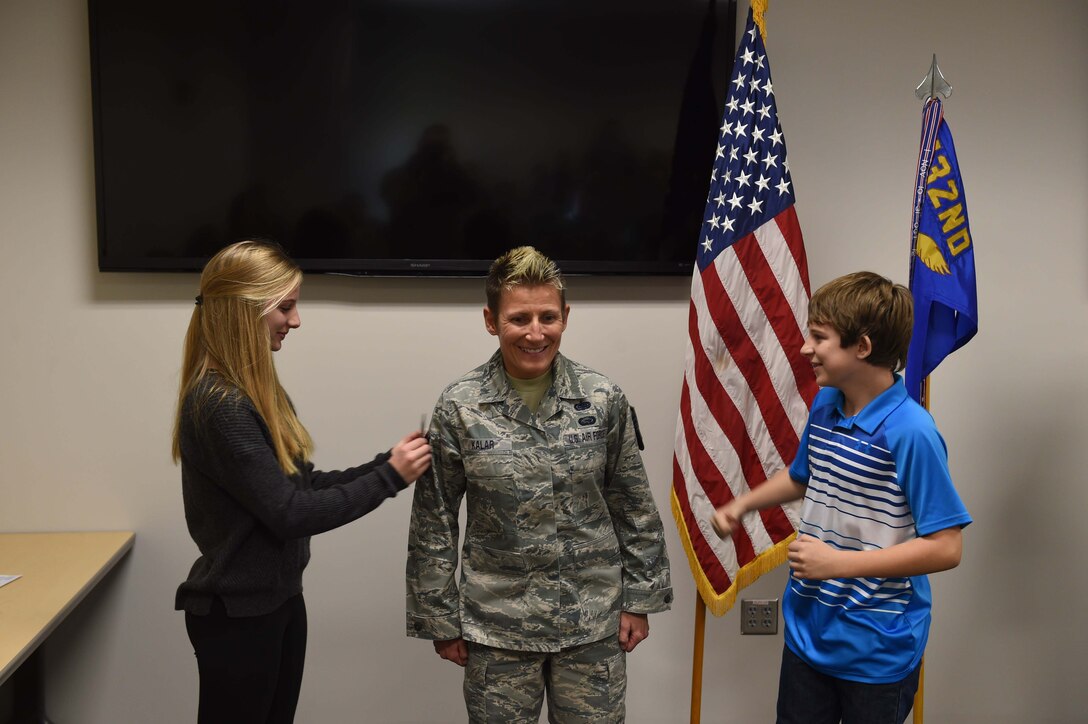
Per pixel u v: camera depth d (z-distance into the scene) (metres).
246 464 1.54
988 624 2.57
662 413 2.46
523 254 1.75
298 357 2.36
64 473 2.33
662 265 2.37
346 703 2.45
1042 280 2.50
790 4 2.39
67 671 2.37
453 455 1.81
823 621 1.69
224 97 2.22
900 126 2.44
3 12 2.20
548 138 2.31
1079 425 2.54
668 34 2.32
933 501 1.56
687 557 2.28
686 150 2.35
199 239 2.25
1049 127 2.46
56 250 2.27
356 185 2.27
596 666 1.81
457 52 2.27
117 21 2.17
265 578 1.62
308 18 2.22
